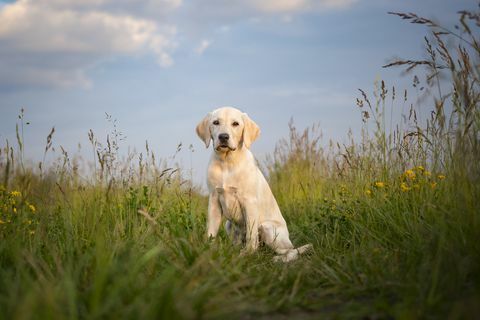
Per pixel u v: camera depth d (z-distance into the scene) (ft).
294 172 28.94
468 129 10.67
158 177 17.67
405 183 15.10
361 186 16.94
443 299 8.10
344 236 16.24
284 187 28.30
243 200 16.37
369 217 14.69
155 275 9.64
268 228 16.70
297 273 10.76
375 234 13.78
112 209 14.79
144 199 16.76
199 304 7.60
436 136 13.42
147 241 12.57
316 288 10.01
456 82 10.69
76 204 14.89
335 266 11.38
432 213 12.19
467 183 10.57
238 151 16.48
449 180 12.22
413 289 8.57
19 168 13.26
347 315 7.75
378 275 9.91
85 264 9.62
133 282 8.54
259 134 17.25
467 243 9.89
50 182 14.73
